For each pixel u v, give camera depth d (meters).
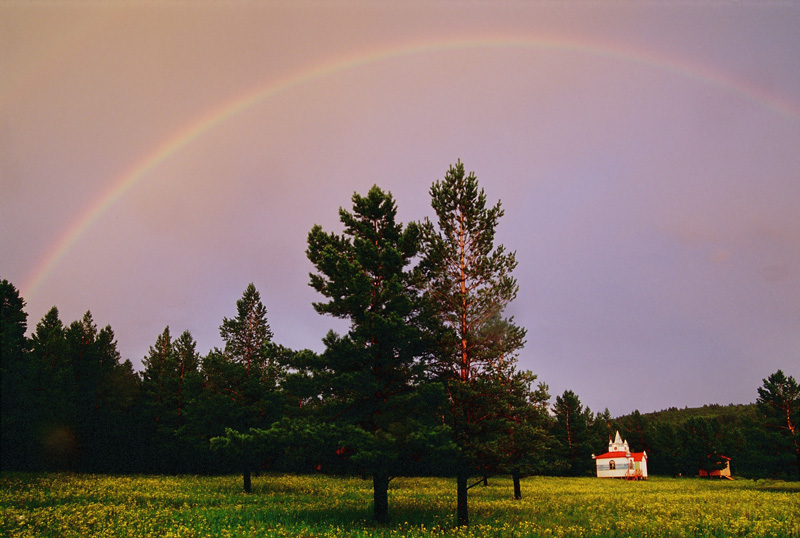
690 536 17.27
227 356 41.91
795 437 50.97
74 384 57.94
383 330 20.44
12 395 41.50
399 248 23.38
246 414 38.06
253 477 50.66
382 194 24.31
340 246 24.28
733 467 92.75
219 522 18.59
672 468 96.62
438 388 19.77
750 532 18.25
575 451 83.25
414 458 20.33
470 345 22.03
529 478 69.19
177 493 30.30
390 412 20.83
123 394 65.31
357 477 54.62
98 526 16.81
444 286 22.67
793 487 50.69
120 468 59.03
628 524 19.67
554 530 17.70
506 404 21.00
